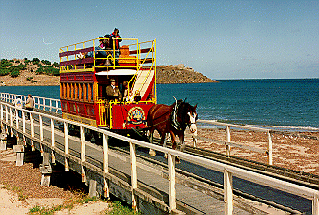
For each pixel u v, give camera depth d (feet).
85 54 46.16
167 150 21.26
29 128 60.13
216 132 90.48
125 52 47.32
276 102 242.17
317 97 292.20
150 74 44.91
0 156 66.08
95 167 31.83
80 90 48.96
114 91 42.27
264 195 24.14
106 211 29.07
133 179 25.62
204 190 18.67
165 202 22.40
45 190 43.34
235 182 27.73
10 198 39.70
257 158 56.44
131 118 41.22
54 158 42.39
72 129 53.72
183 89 527.81
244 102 247.29
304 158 56.49
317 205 12.29
